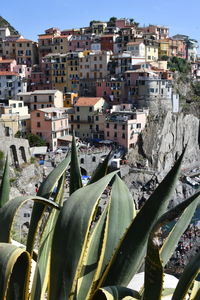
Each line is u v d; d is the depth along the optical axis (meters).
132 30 113.94
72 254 3.74
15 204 3.98
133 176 77.31
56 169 5.37
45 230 5.52
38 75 108.19
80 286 4.30
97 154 76.31
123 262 3.97
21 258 3.63
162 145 87.69
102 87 99.88
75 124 89.50
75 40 117.81
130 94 96.12
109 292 3.63
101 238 4.75
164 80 95.38
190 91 110.25
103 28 126.50
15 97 100.00
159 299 3.24
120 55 101.50
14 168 64.00
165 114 89.38
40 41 119.19
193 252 41.00
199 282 4.31
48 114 81.12
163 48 125.19
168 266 39.19
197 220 50.69
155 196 3.80
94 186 3.92
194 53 149.75
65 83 106.44
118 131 84.12
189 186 75.88
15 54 119.25
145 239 3.87
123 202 4.62
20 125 78.88
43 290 4.59
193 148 97.31
